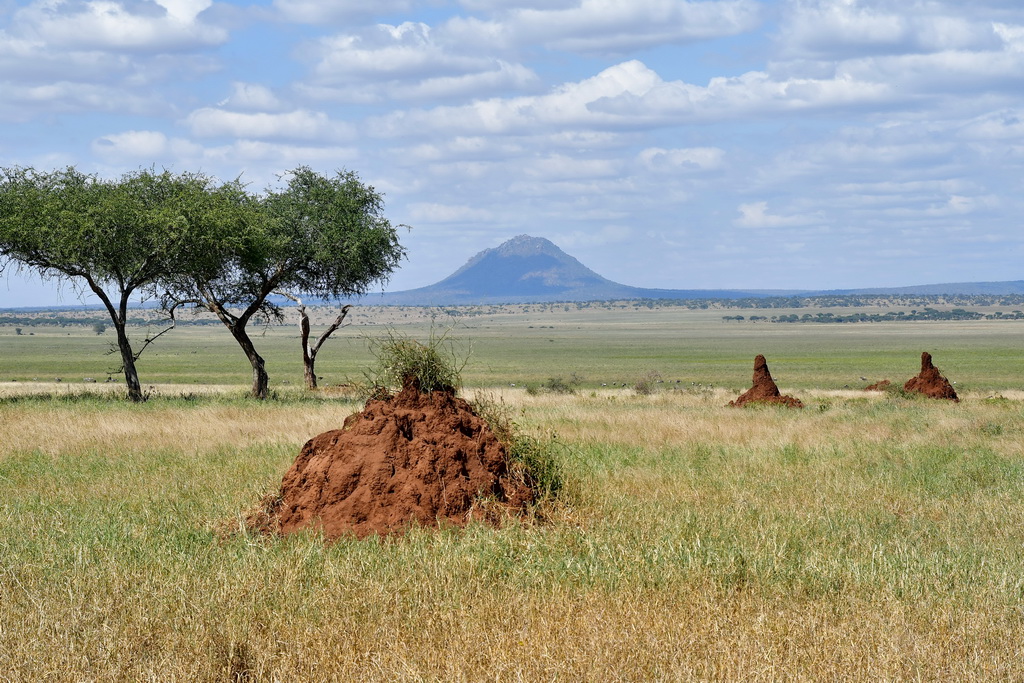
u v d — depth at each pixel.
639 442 19.00
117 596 7.33
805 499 12.65
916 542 9.98
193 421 22.02
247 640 6.35
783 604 7.39
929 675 5.89
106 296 34.09
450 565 8.23
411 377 11.95
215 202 35.94
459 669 5.80
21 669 5.87
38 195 33.72
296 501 10.66
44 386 50.88
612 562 8.51
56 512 10.93
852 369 107.62
